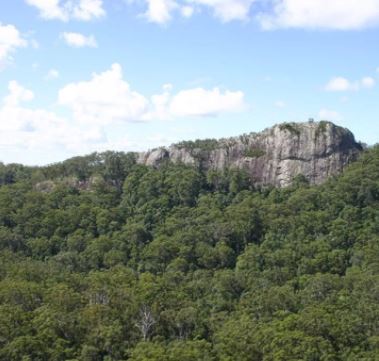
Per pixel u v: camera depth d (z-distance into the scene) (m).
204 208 185.25
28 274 126.94
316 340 92.31
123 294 115.56
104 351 99.25
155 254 158.50
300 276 139.88
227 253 157.50
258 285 135.75
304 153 198.00
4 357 90.31
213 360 91.75
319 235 161.00
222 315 115.44
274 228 167.25
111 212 183.12
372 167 184.25
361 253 147.50
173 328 109.06
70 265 152.00
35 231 171.88
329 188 182.62
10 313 99.00
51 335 95.25
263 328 99.12
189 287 132.50
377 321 102.88
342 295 119.12
